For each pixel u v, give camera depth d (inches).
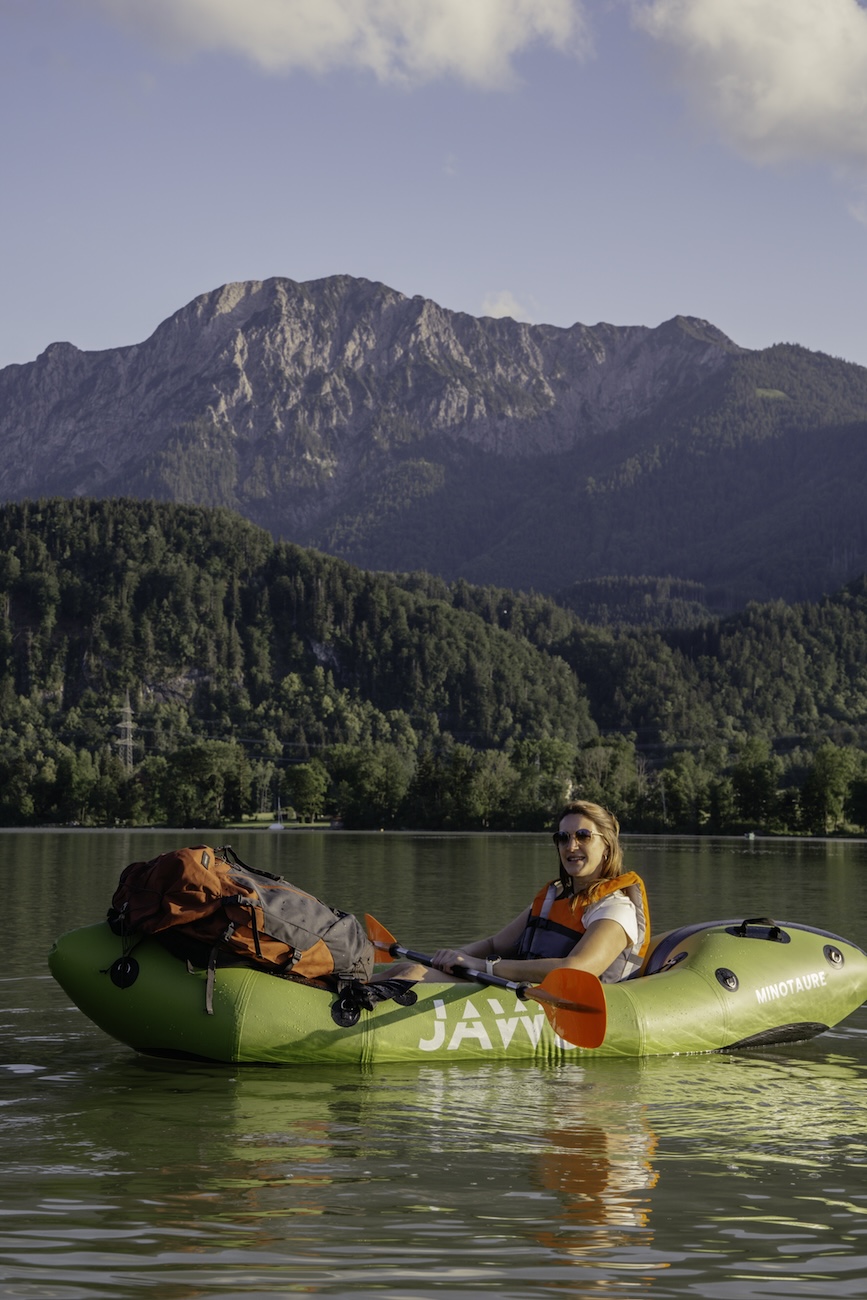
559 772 6028.5
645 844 3629.4
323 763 6811.0
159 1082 305.3
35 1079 308.0
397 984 336.8
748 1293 170.9
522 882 1342.3
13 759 6796.3
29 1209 202.5
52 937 655.8
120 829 5723.4
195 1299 165.6
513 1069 323.3
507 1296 168.6
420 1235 192.2
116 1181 219.6
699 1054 348.2
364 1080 307.9
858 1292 171.8
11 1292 167.2
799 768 7445.9
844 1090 303.6
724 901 1024.2
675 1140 253.0
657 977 356.5
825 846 3442.4
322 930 327.3
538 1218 201.5
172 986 318.0
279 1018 317.7
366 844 3289.9
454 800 5580.7
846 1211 206.7
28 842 3166.8
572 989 313.0
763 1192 216.8
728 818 5152.6
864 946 659.4
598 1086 304.3
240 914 317.4
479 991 338.3
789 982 369.4
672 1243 190.5
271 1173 225.5
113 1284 170.4
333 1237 190.9
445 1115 273.3
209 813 6195.9
